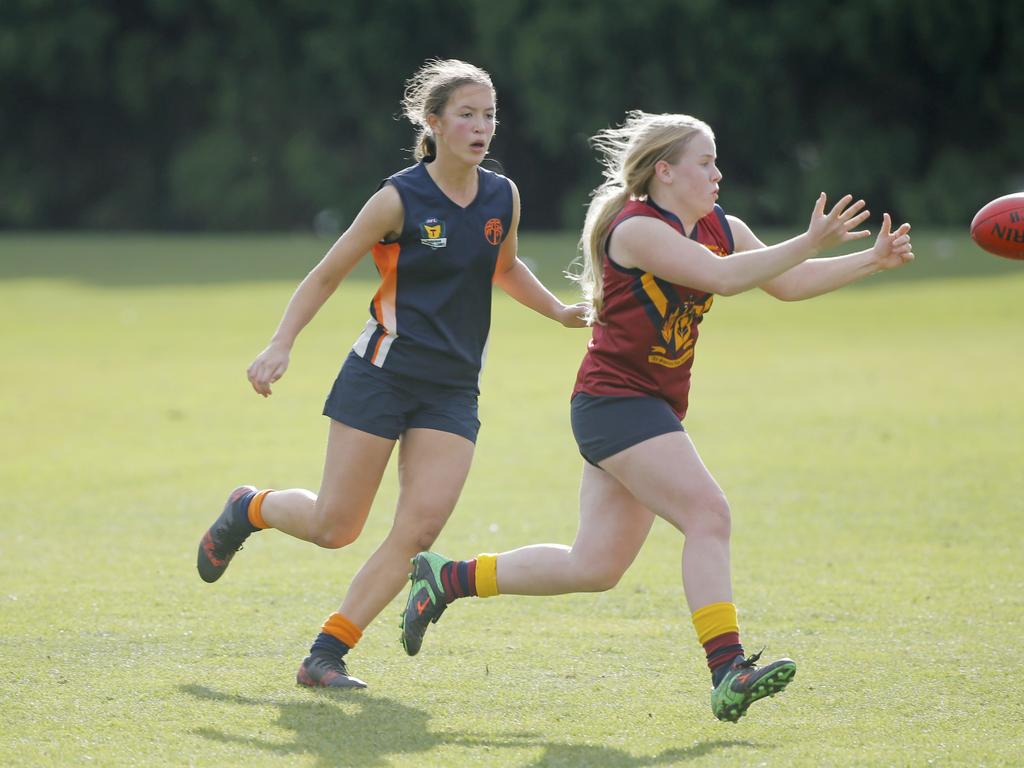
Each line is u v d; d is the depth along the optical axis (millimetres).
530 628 20281
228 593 22328
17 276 93250
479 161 17344
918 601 21625
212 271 94938
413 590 17641
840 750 14977
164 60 155250
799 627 20219
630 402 16562
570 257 90938
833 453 35062
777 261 15680
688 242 16125
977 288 76062
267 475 33062
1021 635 19625
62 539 26406
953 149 134375
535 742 15367
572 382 48531
